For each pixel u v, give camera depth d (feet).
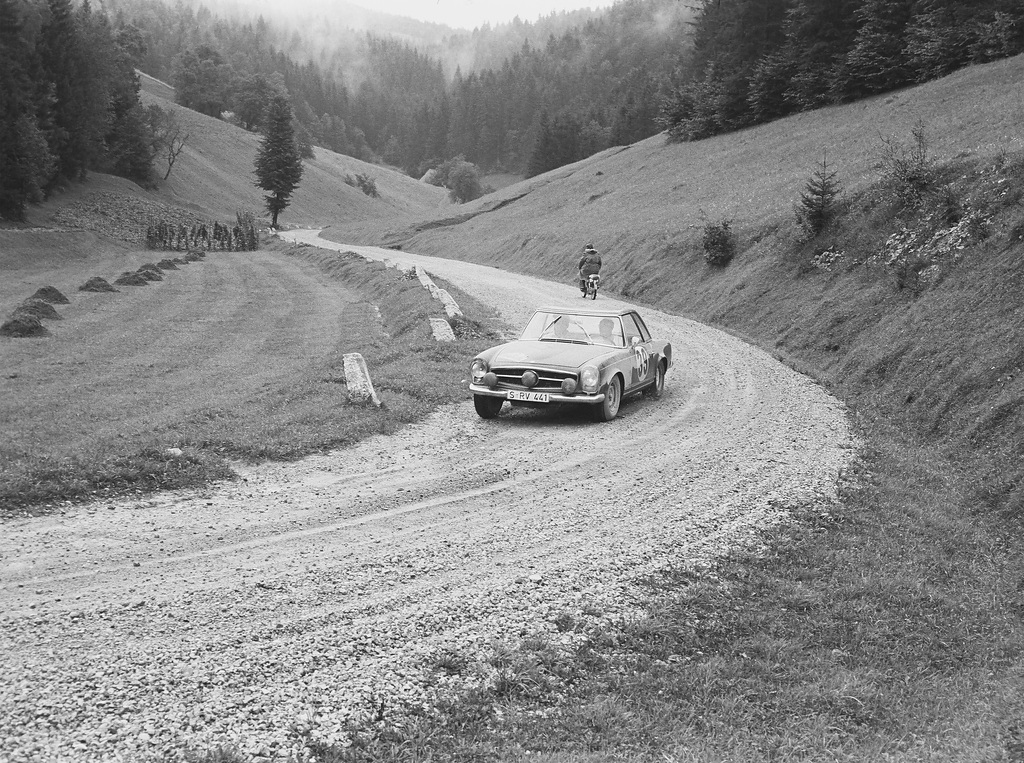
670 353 53.98
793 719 17.81
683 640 20.75
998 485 35.96
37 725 15.14
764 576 24.79
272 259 236.63
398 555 24.64
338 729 15.65
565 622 20.74
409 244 255.50
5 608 20.10
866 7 168.76
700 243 107.45
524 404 43.57
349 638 19.15
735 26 211.82
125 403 55.57
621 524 28.19
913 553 28.22
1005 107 109.19
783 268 85.35
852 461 37.40
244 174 529.86
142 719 15.46
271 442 35.73
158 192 420.77
